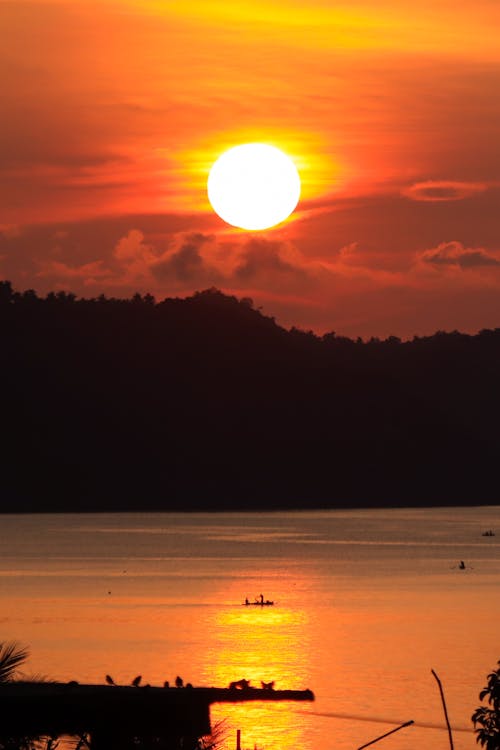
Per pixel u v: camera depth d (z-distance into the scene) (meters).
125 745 50.06
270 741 168.75
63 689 51.09
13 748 49.47
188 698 51.00
